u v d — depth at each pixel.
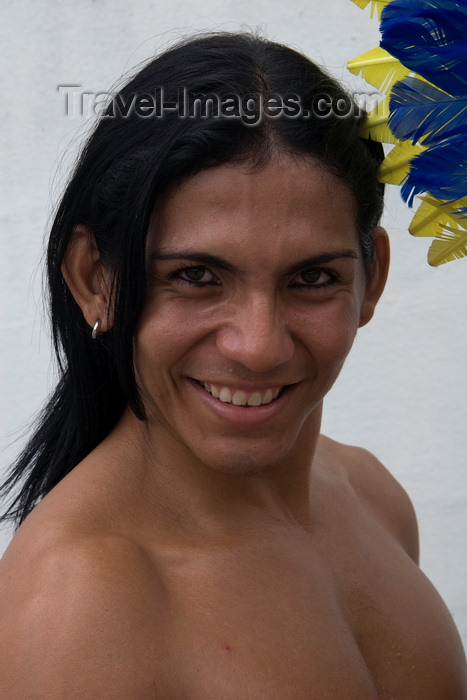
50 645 0.90
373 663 1.19
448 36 1.04
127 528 1.05
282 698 1.01
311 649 1.07
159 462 1.11
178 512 1.11
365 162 1.03
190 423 1.03
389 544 1.34
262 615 1.06
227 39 1.04
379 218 1.12
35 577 0.95
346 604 1.20
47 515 1.03
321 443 1.48
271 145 0.94
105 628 0.91
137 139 0.98
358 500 1.40
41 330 2.45
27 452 1.33
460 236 1.18
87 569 0.94
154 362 1.01
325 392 1.06
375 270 1.16
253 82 0.97
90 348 1.17
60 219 1.12
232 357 0.96
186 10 2.41
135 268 0.98
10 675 0.90
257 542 1.13
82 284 1.08
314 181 0.95
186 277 0.97
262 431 1.02
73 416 1.22
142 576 0.98
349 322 1.04
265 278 0.95
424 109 1.06
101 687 0.89
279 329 0.97
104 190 1.02
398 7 1.05
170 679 0.95
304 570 1.16
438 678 1.22
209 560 1.08
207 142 0.92
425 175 1.07
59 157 2.50
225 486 1.12
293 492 1.22
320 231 0.96
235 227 0.93
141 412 1.07
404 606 1.24
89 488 1.06
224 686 0.98
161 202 0.95
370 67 1.13
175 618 1.00
